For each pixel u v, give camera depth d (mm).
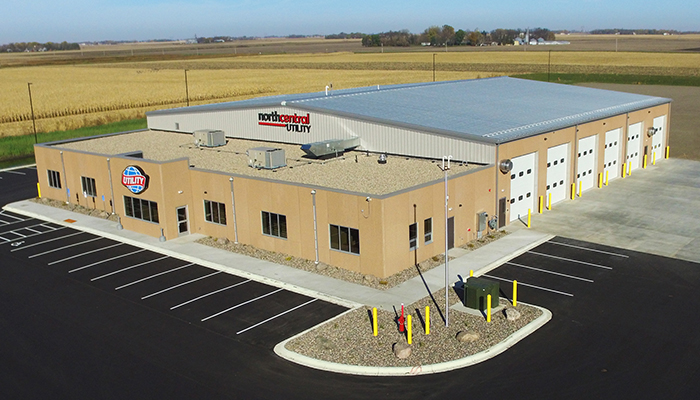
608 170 46844
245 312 25297
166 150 43500
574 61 172250
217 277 29328
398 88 53625
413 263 29453
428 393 18891
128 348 22609
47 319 25328
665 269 28625
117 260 32219
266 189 31609
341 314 24500
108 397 19344
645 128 50719
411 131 37438
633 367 20062
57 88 123938
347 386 19438
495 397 18562
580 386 19016
